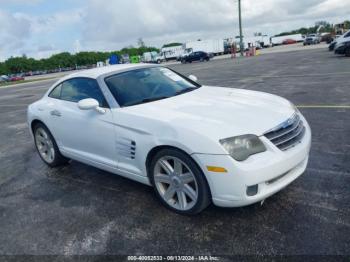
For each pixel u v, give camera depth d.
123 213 3.55
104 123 3.82
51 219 3.60
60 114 4.52
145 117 3.41
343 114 6.54
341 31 65.25
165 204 3.49
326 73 13.47
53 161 5.09
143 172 3.55
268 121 3.12
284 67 19.02
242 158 2.84
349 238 2.73
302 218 3.08
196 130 2.98
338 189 3.54
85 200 3.96
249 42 68.00
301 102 8.20
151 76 4.45
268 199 3.47
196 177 3.06
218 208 3.41
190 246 2.87
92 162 4.23
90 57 110.50
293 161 3.07
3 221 3.67
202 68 27.72
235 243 2.84
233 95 4.01
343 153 4.52
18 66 104.06
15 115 11.55
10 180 4.91
